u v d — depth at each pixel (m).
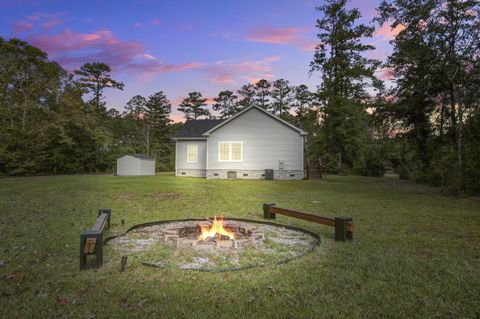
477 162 11.71
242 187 14.35
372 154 29.92
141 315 2.46
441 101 17.33
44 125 26.98
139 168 25.94
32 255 3.99
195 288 2.97
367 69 28.77
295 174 19.52
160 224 6.26
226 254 4.11
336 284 3.08
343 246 4.55
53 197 10.28
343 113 28.94
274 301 2.70
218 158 20.25
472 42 13.82
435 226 6.10
